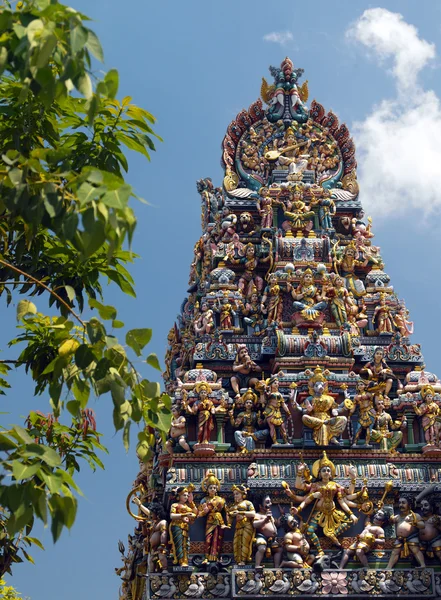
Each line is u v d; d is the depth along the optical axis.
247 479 29.73
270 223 34.97
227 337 32.97
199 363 32.28
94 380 13.01
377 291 34.62
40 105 14.53
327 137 37.75
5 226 15.40
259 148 37.34
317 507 29.58
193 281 38.31
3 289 15.79
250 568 28.73
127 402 13.01
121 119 15.57
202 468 30.25
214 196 37.50
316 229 35.12
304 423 30.36
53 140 15.36
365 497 29.88
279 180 36.25
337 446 30.38
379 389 31.84
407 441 31.36
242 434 30.77
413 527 29.42
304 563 28.97
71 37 11.56
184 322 37.75
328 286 33.28
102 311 13.15
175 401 31.27
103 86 11.94
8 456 11.70
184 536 29.05
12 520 11.54
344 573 28.78
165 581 28.73
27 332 16.42
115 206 11.41
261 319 33.69
